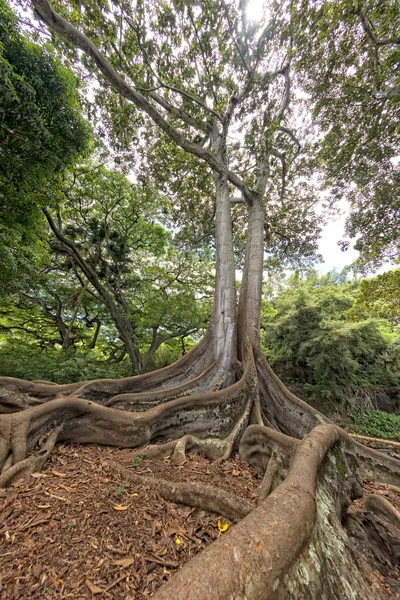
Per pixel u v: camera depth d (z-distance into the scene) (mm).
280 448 3383
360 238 10078
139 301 14586
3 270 6160
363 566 1865
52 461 3006
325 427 3123
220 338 5953
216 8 5277
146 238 15000
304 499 1598
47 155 6004
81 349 11875
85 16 4953
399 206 8695
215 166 6547
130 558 1740
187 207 11961
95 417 3721
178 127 8766
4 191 5930
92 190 12414
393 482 3881
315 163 9523
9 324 14352
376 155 7910
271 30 5363
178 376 5773
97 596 1444
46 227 11305
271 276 15125
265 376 5684
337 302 12688
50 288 13117
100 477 2779
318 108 7402
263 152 6488
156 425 4086
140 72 5910
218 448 3908
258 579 1063
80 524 1984
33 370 8266
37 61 5441
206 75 6539
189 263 14477
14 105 4816
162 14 5418
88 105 7559
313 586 1261
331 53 5730
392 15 4492
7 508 2080
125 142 8766
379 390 11492
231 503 2242
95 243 13664
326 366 10984
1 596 1383
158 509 2316
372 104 6672
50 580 1508
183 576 1027
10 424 2906
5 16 4770
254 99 6258
